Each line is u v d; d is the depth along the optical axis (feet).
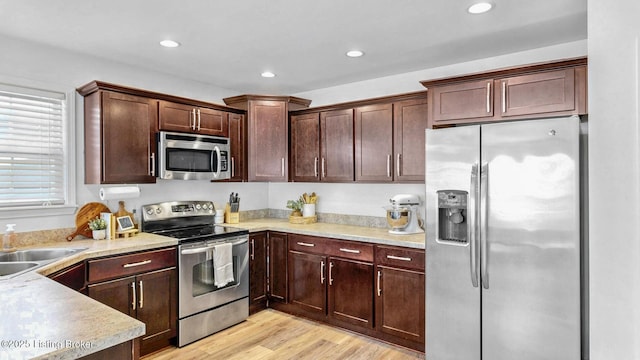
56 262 7.24
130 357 4.33
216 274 10.68
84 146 10.00
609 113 4.70
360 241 10.48
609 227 4.68
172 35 8.59
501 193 7.82
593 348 4.81
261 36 8.65
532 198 7.50
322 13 7.46
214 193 13.35
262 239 12.48
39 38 8.79
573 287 7.14
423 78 11.43
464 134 8.30
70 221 9.74
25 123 9.09
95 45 9.24
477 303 8.17
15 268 7.27
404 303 9.66
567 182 7.16
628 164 4.53
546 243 7.37
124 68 10.83
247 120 12.90
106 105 9.48
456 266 8.45
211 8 7.22
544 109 7.85
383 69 11.30
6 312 4.60
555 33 8.50
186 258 9.99
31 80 9.08
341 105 11.94
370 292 10.30
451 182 8.49
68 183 9.68
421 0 6.91
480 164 8.07
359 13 7.47
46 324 4.24
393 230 10.91
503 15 7.55
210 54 9.91
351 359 9.24
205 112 11.75
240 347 9.88
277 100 13.12
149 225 11.27
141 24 7.99
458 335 8.45
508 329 7.80
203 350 9.70
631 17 4.56
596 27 4.82
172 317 9.73
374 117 11.28
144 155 10.23
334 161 12.16
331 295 11.14
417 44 9.18
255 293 12.22
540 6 7.13
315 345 10.00
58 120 9.63
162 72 11.64
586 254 7.41
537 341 7.50
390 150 10.96
